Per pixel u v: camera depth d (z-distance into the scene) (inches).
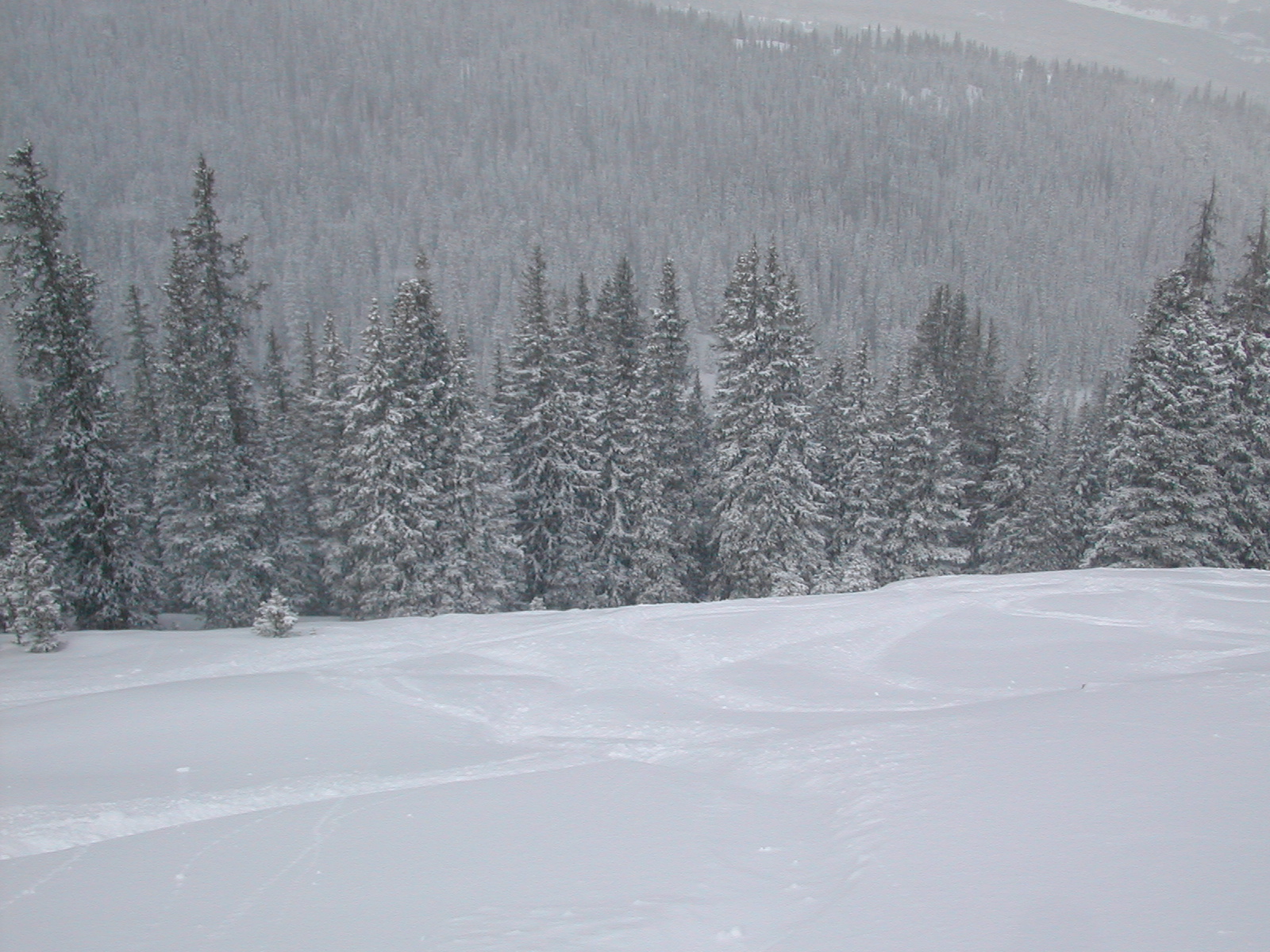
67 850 295.7
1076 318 6082.7
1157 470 1327.5
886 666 633.0
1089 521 1777.8
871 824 263.7
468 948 197.6
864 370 1549.0
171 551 1282.0
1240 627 702.5
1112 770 282.2
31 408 1111.6
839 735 402.6
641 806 321.7
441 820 311.4
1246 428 1336.1
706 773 383.6
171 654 786.2
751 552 1396.4
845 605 861.8
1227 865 193.2
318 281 5477.4
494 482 1411.2
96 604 1157.1
